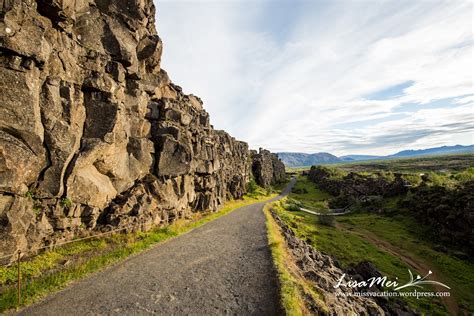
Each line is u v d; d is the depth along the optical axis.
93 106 24.66
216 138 67.56
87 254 19.98
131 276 17.53
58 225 19.98
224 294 14.76
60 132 20.48
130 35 31.52
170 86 43.59
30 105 18.05
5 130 17.14
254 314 12.52
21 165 17.30
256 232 32.09
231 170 85.69
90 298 14.30
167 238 28.17
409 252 54.88
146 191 30.88
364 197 105.00
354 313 15.88
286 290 13.80
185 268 19.14
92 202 23.14
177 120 39.19
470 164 197.50
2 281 14.55
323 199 129.00
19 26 17.47
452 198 62.09
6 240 15.77
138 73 32.25
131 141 31.02
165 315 12.70
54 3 20.17
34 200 18.92
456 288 40.12
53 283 15.47
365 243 57.97
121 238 23.95
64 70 22.00
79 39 25.17
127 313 12.87
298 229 59.00
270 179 171.25
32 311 12.79
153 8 37.28
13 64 17.25
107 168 26.31
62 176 20.48
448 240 57.31
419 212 71.94
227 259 21.12
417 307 32.22
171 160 35.56
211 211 50.44
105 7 29.88
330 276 22.97
